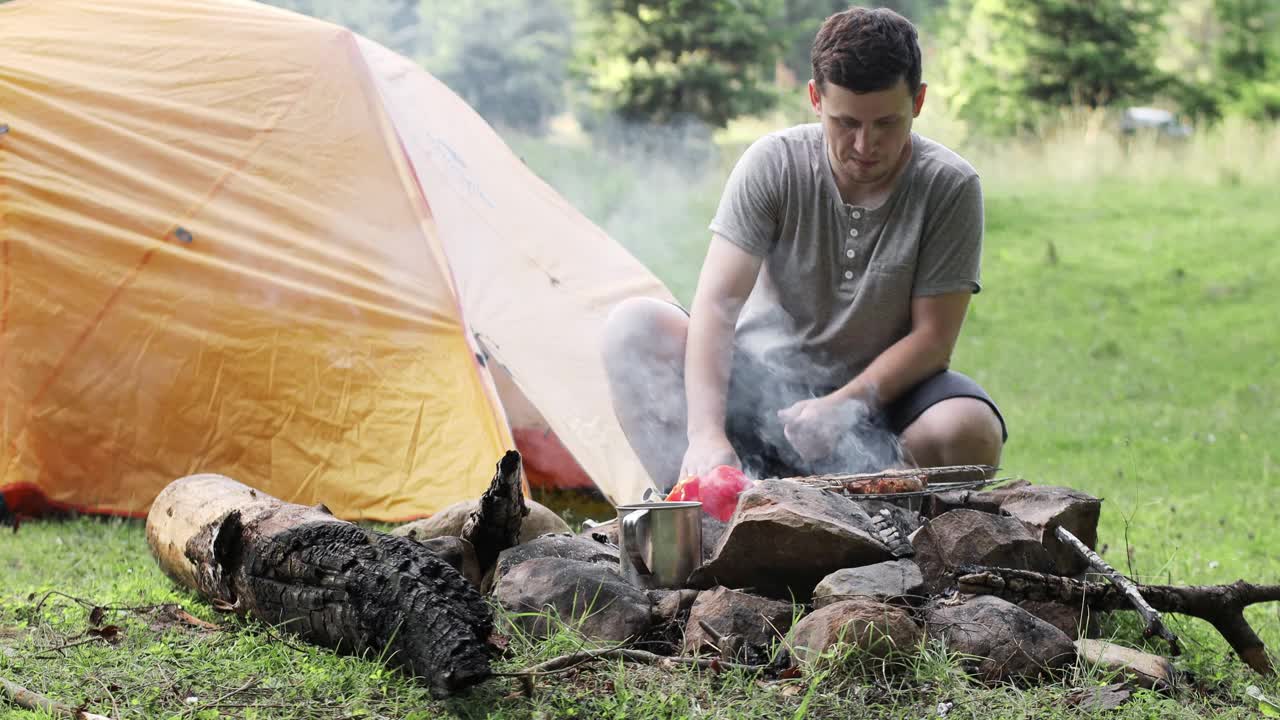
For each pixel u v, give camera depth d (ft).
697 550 9.27
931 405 11.42
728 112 54.29
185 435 14.84
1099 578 9.43
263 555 8.93
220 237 15.52
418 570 8.12
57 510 14.61
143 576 11.37
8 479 14.48
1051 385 30.48
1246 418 26.50
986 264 43.57
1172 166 55.67
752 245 11.67
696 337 11.46
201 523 9.82
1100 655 8.31
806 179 11.57
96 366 14.94
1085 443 23.76
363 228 15.89
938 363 11.57
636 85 53.88
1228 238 45.65
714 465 10.61
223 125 16.22
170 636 8.97
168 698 7.82
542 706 7.59
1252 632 8.98
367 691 7.78
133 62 16.58
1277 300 38.65
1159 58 64.03
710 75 53.52
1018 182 55.06
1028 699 7.75
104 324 15.05
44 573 11.94
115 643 8.89
